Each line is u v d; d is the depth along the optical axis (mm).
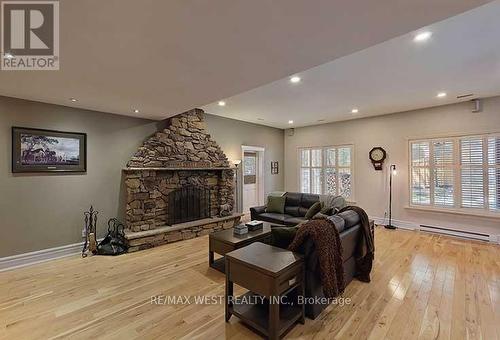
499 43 2520
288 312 2182
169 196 4852
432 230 5133
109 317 2305
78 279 3078
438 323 2199
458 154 4844
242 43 1992
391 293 2719
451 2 1484
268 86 3818
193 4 1490
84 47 2039
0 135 3359
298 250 2367
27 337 2035
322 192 6973
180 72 2574
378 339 1999
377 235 4941
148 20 1661
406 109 5309
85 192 4090
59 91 3168
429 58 2859
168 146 4867
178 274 3223
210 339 2014
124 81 2820
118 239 4137
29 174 3582
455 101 4707
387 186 5754
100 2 1467
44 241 3703
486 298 2598
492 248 4160
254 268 2016
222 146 6141
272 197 5664
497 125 4406
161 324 2205
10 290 2805
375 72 3270
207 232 5164
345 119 6363
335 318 2285
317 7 1530
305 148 7371
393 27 1771
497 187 4457
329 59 2293
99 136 4238
